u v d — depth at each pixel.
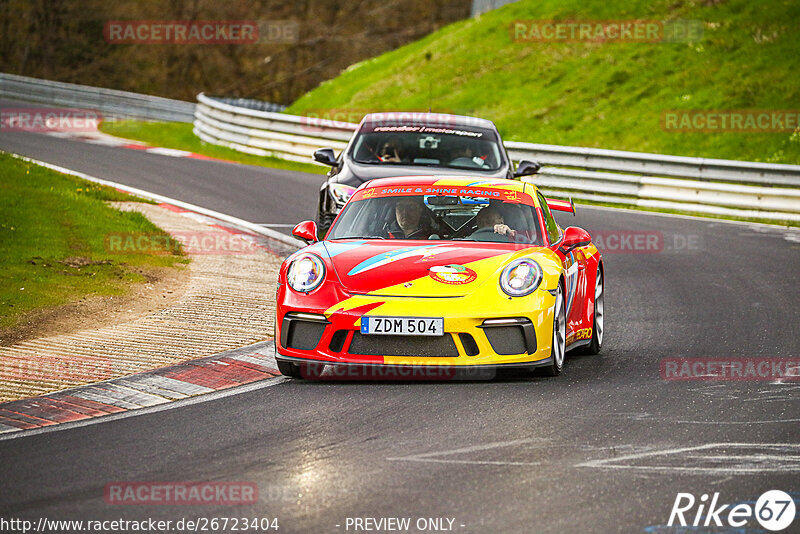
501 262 25.11
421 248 26.00
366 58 170.12
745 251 51.81
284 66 170.50
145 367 25.77
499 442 19.30
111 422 20.94
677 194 70.62
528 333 24.02
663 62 103.06
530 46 116.06
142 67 169.62
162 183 66.75
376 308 23.72
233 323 31.48
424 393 23.41
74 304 33.00
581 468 17.67
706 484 16.84
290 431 20.14
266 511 15.47
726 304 37.19
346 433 19.95
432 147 43.31
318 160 43.88
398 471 17.47
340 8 171.50
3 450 18.91
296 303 24.20
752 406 22.36
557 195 75.50
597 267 29.80
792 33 101.25
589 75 105.88
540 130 98.44
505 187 29.48
